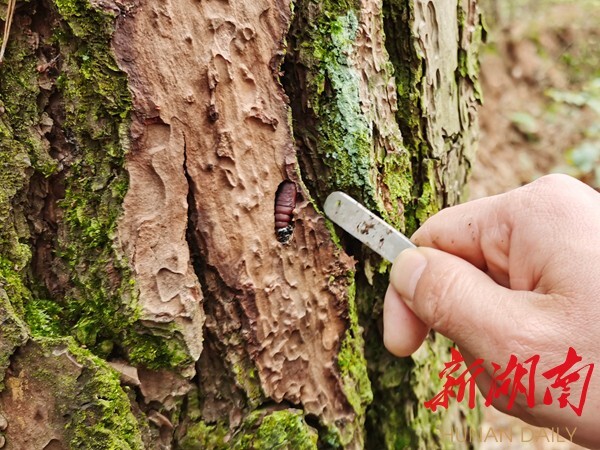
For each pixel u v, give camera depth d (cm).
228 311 15
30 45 14
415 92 19
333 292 16
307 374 16
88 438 13
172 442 15
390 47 18
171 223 14
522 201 14
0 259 14
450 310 14
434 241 16
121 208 14
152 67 14
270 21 15
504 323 13
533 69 57
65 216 14
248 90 15
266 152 15
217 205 15
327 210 16
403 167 18
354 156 16
